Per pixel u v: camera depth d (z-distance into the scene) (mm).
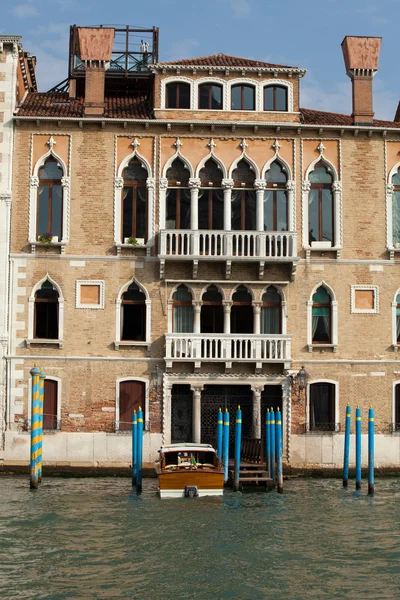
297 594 19000
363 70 35219
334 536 23672
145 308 33875
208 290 34125
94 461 33125
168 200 34312
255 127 34281
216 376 33406
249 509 27016
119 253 33750
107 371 33438
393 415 33969
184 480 28797
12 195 33688
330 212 34656
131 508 26875
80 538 23047
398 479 33250
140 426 29719
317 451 33562
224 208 34125
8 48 34094
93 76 34469
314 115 36375
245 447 32188
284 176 34625
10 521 24766
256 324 33938
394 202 34844
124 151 34156
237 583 19594
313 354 33938
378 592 19156
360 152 34719
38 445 29906
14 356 33219
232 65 34875
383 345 34219
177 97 34562
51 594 18719
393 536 23703
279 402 33969
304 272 34219
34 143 33969
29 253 33562
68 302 33562
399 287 34438
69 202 33844
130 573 20188
